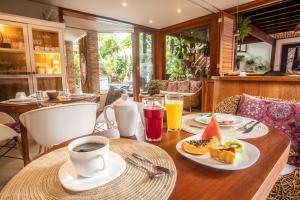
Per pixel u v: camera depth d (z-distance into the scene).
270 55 8.59
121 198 0.40
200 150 0.60
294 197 0.77
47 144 1.46
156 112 0.74
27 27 3.01
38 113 1.34
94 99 2.48
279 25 6.11
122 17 4.56
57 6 3.72
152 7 3.90
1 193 0.43
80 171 0.46
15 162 2.09
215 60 4.45
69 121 1.48
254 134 0.81
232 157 0.53
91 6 3.78
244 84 2.25
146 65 5.69
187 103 4.39
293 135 1.15
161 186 0.44
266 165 0.55
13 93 3.07
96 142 0.54
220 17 4.02
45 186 0.45
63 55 3.48
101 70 8.59
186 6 3.88
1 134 1.64
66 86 3.58
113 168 0.51
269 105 1.32
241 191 0.43
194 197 0.41
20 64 3.13
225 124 0.92
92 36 5.82
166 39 5.70
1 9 3.16
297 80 1.74
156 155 0.60
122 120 0.81
